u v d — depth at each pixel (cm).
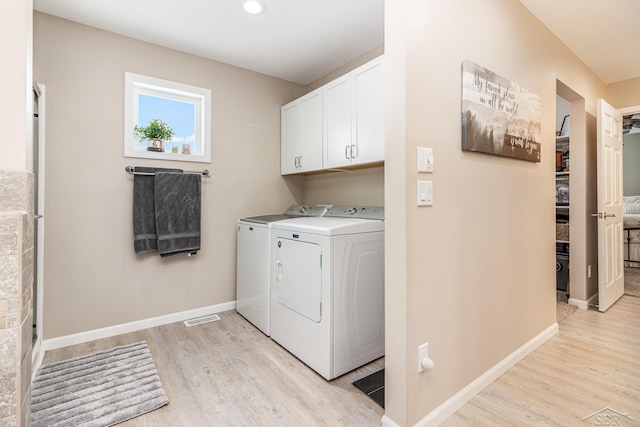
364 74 231
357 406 162
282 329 226
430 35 145
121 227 247
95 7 212
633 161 617
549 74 234
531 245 216
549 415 153
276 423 150
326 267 187
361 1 207
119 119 245
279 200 335
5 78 103
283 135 328
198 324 268
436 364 151
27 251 107
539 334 225
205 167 286
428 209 146
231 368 198
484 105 171
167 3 208
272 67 306
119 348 221
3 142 103
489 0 179
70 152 227
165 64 265
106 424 147
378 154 221
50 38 219
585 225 303
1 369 98
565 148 369
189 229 267
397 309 139
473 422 150
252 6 212
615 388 174
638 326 258
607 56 278
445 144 153
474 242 171
